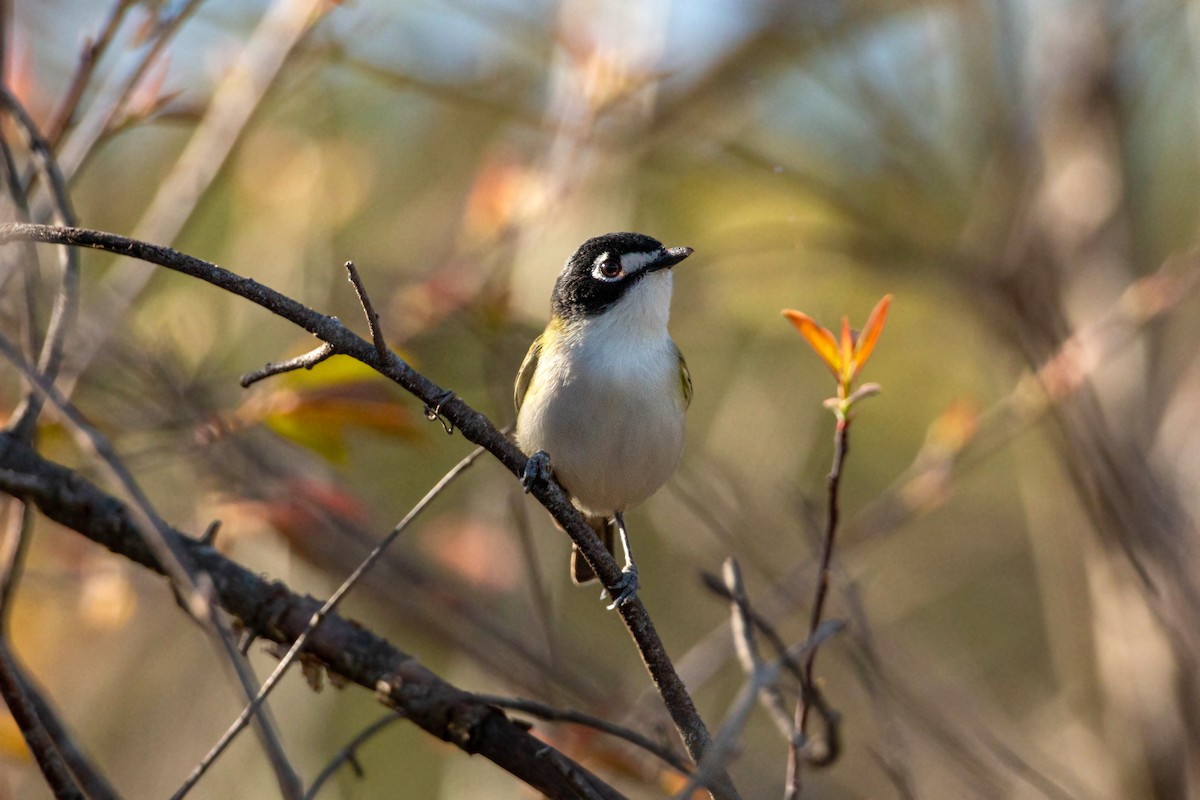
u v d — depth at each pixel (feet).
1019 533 53.52
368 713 45.62
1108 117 44.88
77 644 38.32
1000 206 48.32
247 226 42.16
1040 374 36.91
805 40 50.49
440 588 35.60
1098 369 41.06
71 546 33.86
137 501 15.24
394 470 46.26
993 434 43.01
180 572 15.33
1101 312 43.47
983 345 51.26
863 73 49.26
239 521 32.27
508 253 37.93
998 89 48.37
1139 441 39.86
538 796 28.78
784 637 39.27
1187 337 42.80
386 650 21.45
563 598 49.62
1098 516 37.14
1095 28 45.14
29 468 20.63
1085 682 42.60
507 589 36.52
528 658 33.22
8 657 18.13
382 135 50.98
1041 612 55.52
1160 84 49.26
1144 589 35.55
